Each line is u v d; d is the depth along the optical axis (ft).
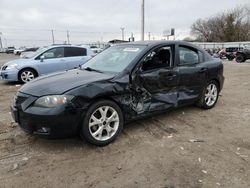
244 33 204.64
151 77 13.76
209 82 17.75
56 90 11.30
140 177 9.88
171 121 15.84
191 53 16.67
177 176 9.95
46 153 11.71
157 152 11.84
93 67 15.06
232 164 10.82
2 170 10.37
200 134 13.98
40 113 10.91
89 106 11.64
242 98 22.26
